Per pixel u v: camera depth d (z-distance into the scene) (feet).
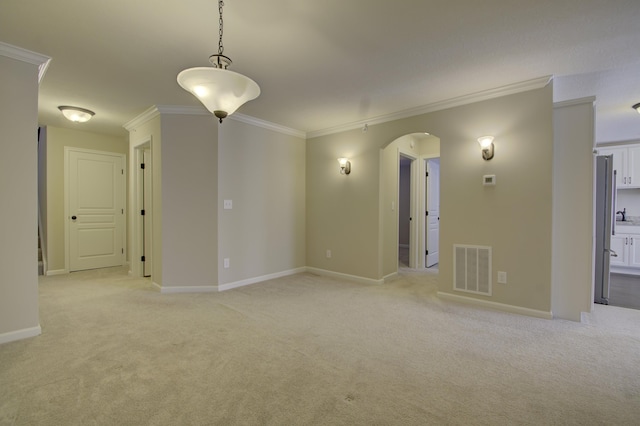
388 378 6.36
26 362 6.87
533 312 9.95
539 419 5.16
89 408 5.34
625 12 6.41
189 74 5.83
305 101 11.76
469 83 10.09
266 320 9.55
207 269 12.84
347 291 12.93
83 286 13.46
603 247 11.64
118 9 6.34
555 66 8.91
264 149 14.76
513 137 10.26
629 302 11.91
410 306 10.96
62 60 8.54
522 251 10.15
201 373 6.49
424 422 5.08
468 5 6.24
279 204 15.52
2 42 7.57
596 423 5.08
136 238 15.15
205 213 12.78
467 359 7.17
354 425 5.01
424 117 12.38
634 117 13.50
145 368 6.67
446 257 11.79
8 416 5.11
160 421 5.05
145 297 11.87
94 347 7.63
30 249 8.23
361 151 14.55
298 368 6.73
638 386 6.12
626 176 17.22
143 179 15.23
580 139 9.58
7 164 7.87
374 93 11.00
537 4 6.20
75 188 16.51
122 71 9.22
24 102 8.11
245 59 8.55
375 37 7.46
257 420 5.10
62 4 6.16
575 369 6.74
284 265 15.83
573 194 9.71
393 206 15.78
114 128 15.92
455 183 11.52
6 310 7.86
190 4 6.20
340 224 15.38
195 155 12.67
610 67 8.96
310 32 7.25
